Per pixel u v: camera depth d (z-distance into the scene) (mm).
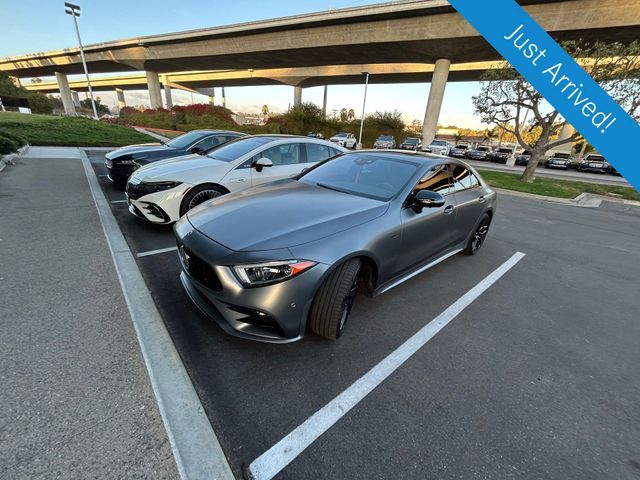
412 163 3354
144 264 3504
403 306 3150
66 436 1600
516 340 2760
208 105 30766
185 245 2340
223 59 42062
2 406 1721
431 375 2254
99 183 7004
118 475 1457
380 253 2574
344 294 2279
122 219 4895
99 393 1864
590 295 3771
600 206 10609
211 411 1824
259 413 1837
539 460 1692
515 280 3998
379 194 3006
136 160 6223
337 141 31062
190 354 2246
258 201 2762
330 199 2832
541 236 6148
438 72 31625
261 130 32125
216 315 2221
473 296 3477
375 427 1809
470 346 2621
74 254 3562
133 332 2402
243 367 2172
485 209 4402
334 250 2211
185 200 4344
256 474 1516
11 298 2680
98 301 2744
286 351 2363
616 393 2232
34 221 4438
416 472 1579
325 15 29406
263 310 2029
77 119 22750
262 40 35312
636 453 1781
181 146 7078
